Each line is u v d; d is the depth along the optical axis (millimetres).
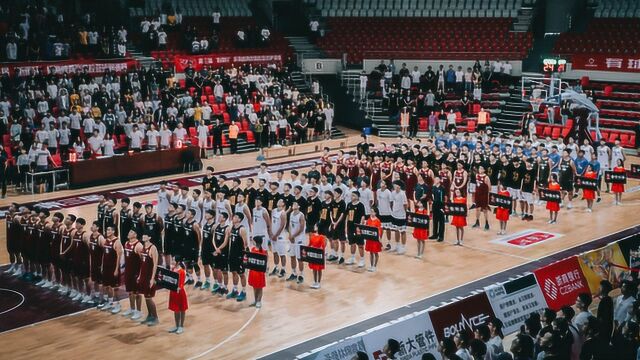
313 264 20406
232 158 39312
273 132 41719
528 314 17531
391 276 21609
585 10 49875
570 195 29234
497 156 28438
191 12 49719
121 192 31875
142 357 16359
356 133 46844
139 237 20984
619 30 46625
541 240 25141
